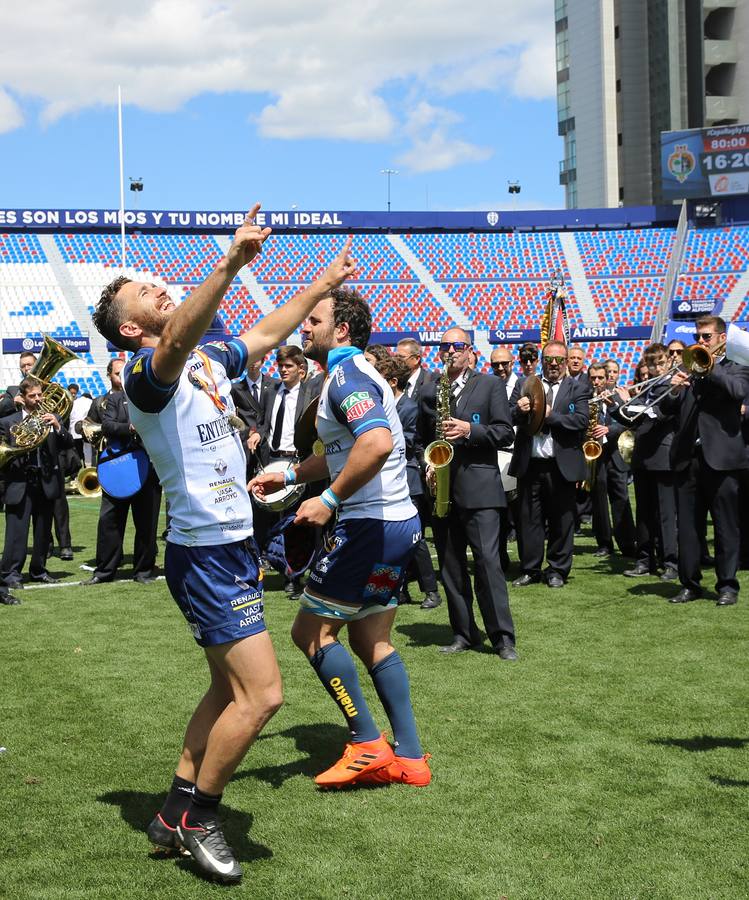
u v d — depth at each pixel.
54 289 34.91
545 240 38.88
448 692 5.27
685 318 37.34
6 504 8.76
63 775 4.16
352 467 3.71
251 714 3.21
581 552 10.33
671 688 5.28
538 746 4.41
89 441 10.13
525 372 8.84
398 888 3.11
